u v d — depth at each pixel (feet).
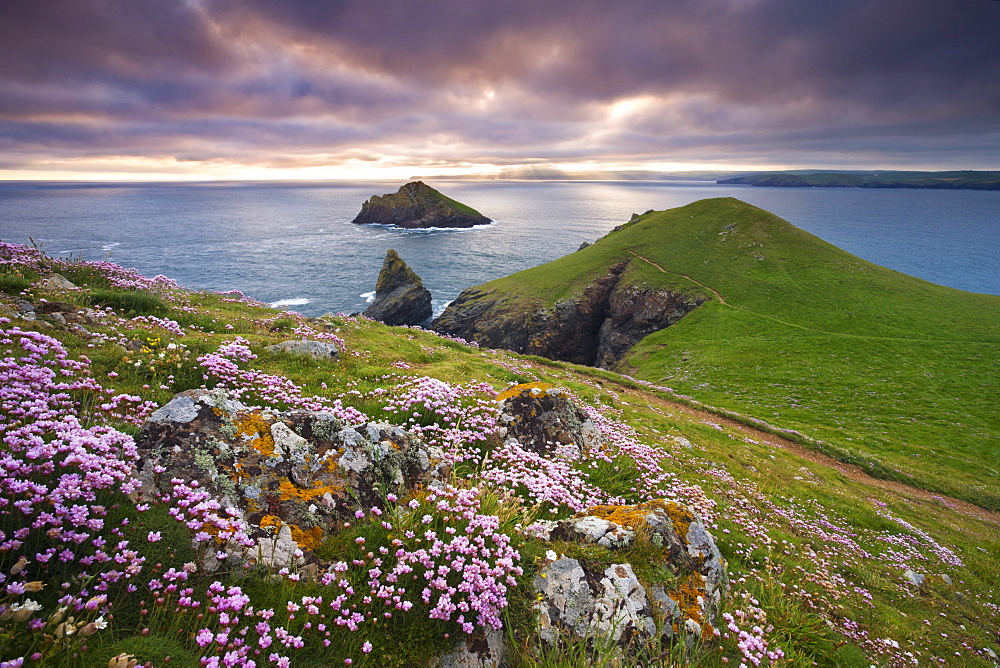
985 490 100.53
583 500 34.37
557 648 18.29
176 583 15.46
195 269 506.07
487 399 46.91
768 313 294.25
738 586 30.96
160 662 12.85
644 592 22.66
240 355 45.88
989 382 182.91
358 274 507.71
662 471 48.65
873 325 259.80
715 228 441.68
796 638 28.12
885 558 49.70
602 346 353.10
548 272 430.61
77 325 40.75
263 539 18.89
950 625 38.34
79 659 12.12
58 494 15.01
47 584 13.65
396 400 40.04
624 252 437.58
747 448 83.51
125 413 27.04
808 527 51.62
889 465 104.78
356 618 16.28
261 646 14.39
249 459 21.67
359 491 23.50
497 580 20.10
